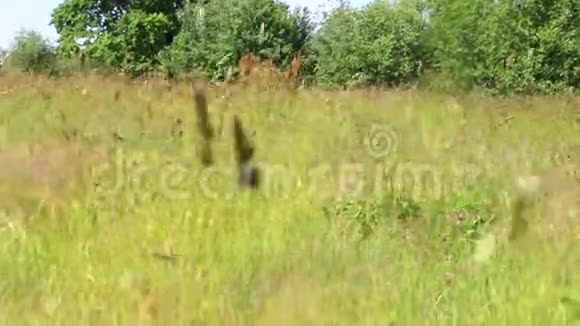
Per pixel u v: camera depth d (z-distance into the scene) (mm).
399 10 84125
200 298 5723
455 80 21797
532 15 49469
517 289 5980
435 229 7434
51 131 11062
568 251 6664
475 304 5797
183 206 7691
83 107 13391
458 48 51094
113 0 91750
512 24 49562
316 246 6777
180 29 87688
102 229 7047
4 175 8102
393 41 82375
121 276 6023
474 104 16562
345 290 5918
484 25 50031
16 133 10969
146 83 17656
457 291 6000
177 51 76125
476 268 6430
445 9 52344
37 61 27859
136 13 89938
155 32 90000
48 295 5715
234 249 6695
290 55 76688
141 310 5477
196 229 7086
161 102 14039
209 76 22766
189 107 13258
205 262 6406
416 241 7121
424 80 22984
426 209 7816
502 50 49188
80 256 6402
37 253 6457
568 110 16562
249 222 7355
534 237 6977
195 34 76375
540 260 6539
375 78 82250
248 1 75188
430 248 6992
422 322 5504
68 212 7383
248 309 5578
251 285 5938
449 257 6781
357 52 82500
